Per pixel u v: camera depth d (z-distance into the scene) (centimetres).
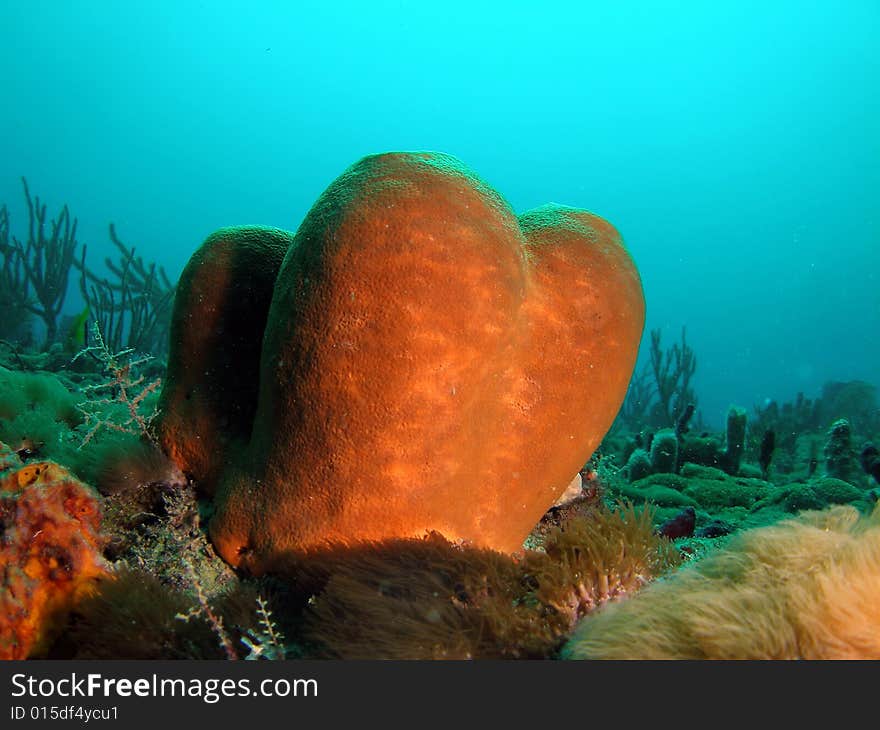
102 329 1208
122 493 305
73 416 476
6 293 1302
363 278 236
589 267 306
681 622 183
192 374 316
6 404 430
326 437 241
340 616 214
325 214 252
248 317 318
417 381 237
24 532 226
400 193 245
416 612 208
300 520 247
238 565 262
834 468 863
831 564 181
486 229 254
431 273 238
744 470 941
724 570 209
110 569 242
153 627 217
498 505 290
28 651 220
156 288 1397
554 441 302
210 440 304
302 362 242
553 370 296
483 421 269
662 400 1709
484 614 206
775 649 168
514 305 262
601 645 185
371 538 245
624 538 255
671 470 856
